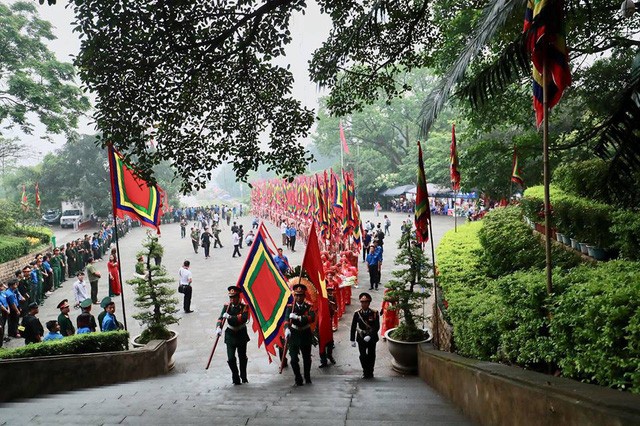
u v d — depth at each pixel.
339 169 68.19
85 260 26.27
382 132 65.44
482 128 15.00
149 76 7.68
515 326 5.32
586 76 12.03
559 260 8.74
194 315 15.55
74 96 27.41
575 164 10.68
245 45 8.29
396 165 68.62
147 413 5.75
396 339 9.76
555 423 3.33
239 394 7.29
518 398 3.96
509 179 17.47
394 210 63.19
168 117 8.10
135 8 7.01
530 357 4.86
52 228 54.56
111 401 6.61
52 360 7.55
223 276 22.72
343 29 10.47
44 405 6.30
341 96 11.72
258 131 9.14
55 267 21.25
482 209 33.56
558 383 3.72
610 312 3.65
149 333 10.58
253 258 9.34
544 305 4.69
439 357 7.30
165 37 7.43
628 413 2.60
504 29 9.23
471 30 11.66
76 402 6.52
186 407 6.11
